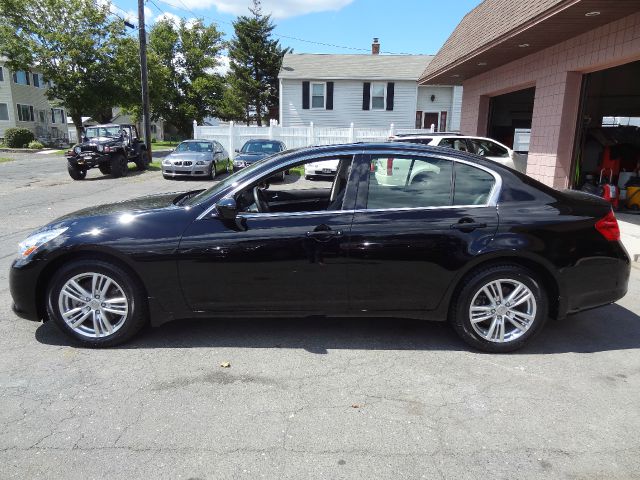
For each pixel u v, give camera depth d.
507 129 17.08
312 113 27.44
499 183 3.76
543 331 4.20
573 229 3.67
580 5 6.95
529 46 9.80
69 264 3.64
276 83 46.34
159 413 2.89
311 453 2.54
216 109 46.69
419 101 27.34
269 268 3.65
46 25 28.64
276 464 2.46
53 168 20.05
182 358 3.60
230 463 2.46
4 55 28.45
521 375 3.40
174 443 2.62
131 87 31.06
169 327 4.17
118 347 3.77
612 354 3.74
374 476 2.38
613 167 10.40
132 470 2.41
